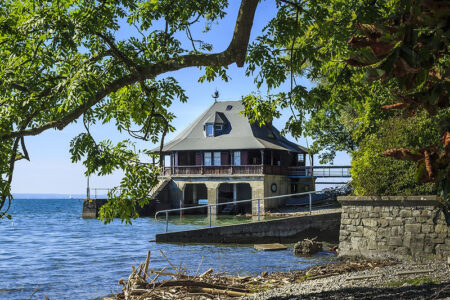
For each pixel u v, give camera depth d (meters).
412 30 1.71
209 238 22.17
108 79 8.28
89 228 38.91
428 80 2.14
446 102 2.09
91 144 8.94
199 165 53.06
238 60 7.57
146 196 9.67
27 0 8.09
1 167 7.23
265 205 49.41
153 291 9.26
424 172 1.93
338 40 8.77
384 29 1.71
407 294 7.27
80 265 17.61
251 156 53.25
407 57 1.67
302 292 8.62
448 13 1.57
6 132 7.42
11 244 27.03
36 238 30.86
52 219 56.84
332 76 10.09
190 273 13.95
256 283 11.06
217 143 53.91
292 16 9.60
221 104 59.47
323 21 8.95
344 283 9.41
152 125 10.24
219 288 9.83
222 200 54.91
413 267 11.15
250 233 21.62
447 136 1.85
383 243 14.02
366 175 14.84
